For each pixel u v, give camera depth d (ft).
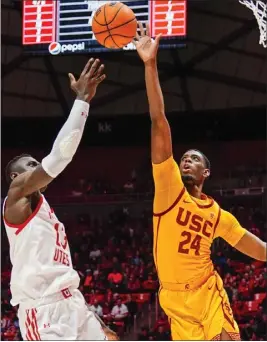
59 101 65.72
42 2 39.73
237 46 59.06
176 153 66.80
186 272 12.93
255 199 62.80
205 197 13.78
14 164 11.72
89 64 11.30
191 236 12.91
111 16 13.21
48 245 10.88
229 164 65.87
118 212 65.41
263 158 65.00
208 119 64.03
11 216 10.89
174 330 13.08
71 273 10.96
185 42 37.68
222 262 52.19
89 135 68.23
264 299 47.37
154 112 12.57
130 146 69.87
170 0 37.70
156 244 13.05
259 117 62.28
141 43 12.75
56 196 69.15
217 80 61.72
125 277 52.75
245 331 43.14
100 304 50.11
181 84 62.90
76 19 39.42
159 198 12.84
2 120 66.74
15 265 10.86
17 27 60.44
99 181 69.67
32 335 10.63
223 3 56.49
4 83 64.85
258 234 59.00
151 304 50.19
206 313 12.90
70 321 10.69
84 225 65.10
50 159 10.58
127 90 64.59
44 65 63.26
